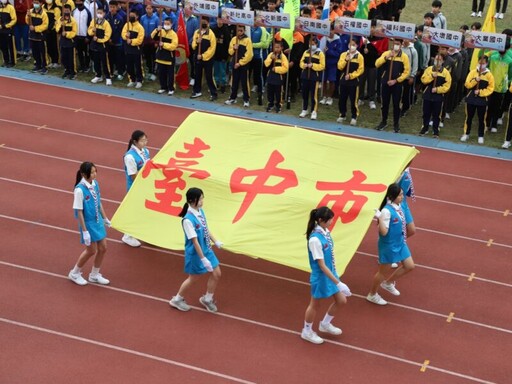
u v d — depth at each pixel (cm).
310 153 1131
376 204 1028
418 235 1245
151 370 897
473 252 1197
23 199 1313
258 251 1028
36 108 1745
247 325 992
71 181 1391
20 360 908
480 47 1570
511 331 998
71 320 988
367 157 1105
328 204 1048
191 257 969
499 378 905
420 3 2684
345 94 1700
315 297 924
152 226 1114
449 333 990
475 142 1648
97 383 872
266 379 888
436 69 1605
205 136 1193
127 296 1048
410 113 1803
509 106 1747
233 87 1803
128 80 1969
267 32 1809
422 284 1103
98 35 1881
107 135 1611
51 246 1167
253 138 1175
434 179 1458
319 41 1802
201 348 941
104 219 1055
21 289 1052
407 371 912
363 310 1034
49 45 2028
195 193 948
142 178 1147
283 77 1770
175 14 1912
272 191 1088
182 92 1903
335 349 949
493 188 1428
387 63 1634
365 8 1938
